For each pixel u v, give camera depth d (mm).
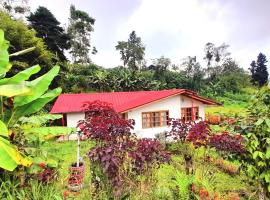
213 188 5266
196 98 17828
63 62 40469
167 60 55938
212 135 5668
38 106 4426
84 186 4711
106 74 40875
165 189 5047
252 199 5430
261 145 4918
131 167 4496
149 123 16500
